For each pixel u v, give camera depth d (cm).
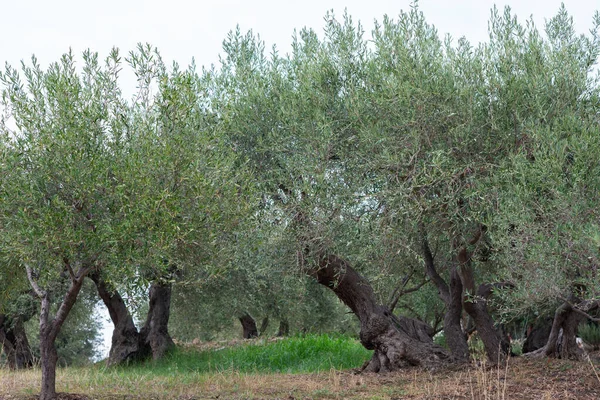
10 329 2220
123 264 771
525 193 823
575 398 848
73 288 868
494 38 1041
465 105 959
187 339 2881
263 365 1548
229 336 3506
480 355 1254
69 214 758
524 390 919
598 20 1066
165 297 1858
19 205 773
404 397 922
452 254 1191
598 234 664
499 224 865
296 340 1805
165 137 856
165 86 857
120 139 863
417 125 971
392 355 1242
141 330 1848
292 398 936
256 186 1073
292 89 1157
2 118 830
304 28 1217
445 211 975
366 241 1011
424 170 911
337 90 1106
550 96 967
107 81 901
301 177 1056
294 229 1050
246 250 1067
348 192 1004
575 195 766
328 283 1270
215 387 1069
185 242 821
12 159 772
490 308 1392
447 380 1068
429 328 1388
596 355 1334
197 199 830
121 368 1656
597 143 792
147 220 761
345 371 1316
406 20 1095
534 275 802
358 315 1303
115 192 777
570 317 1224
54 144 783
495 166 931
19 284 1264
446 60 1059
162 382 1132
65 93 834
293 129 1051
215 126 1012
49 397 881
